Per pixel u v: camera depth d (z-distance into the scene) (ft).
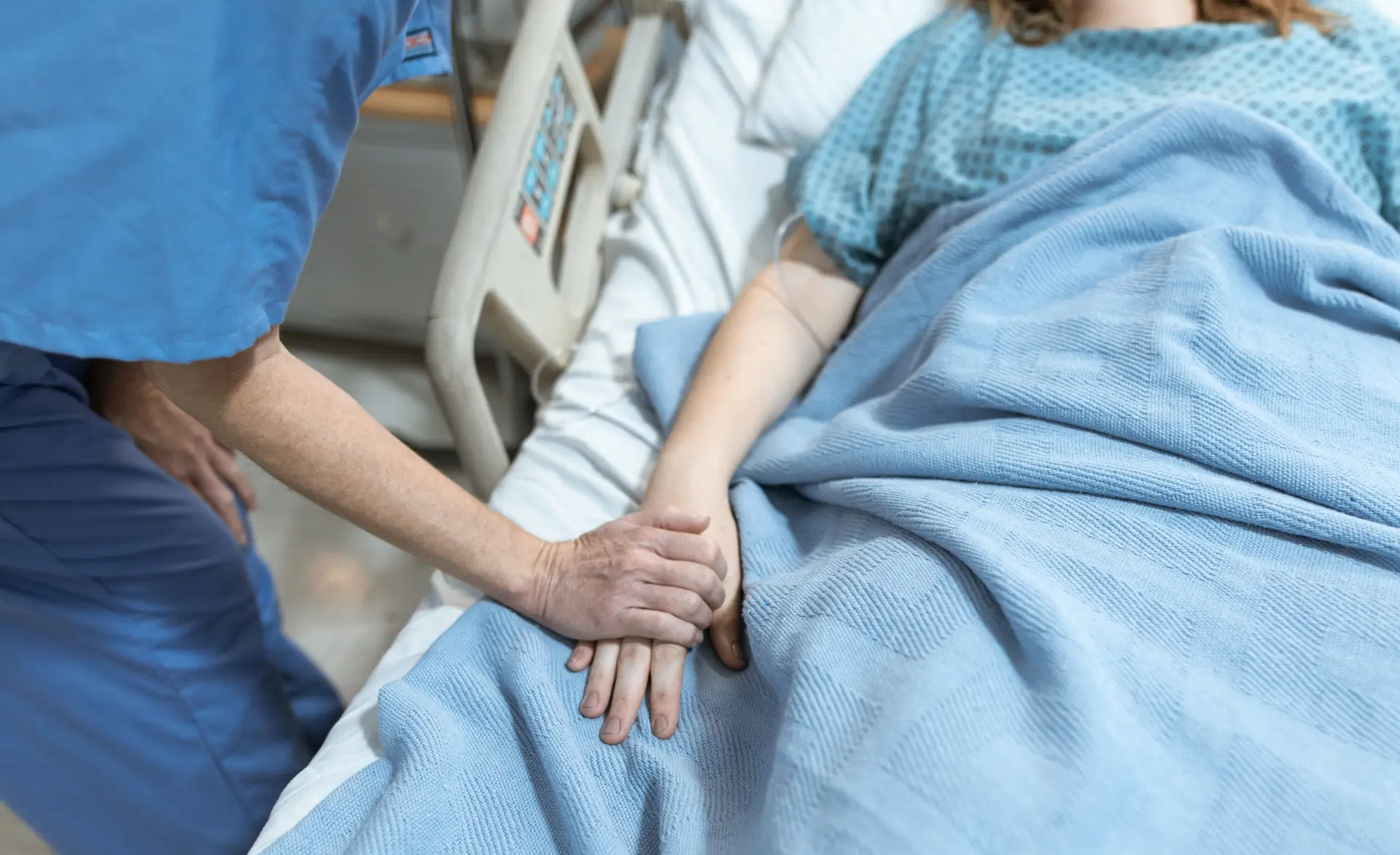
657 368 3.12
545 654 2.27
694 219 3.95
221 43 1.37
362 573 5.32
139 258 1.44
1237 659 1.83
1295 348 2.31
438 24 2.31
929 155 3.19
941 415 2.47
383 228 5.61
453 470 5.79
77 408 2.51
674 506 2.57
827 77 3.93
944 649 1.80
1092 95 3.20
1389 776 1.62
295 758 3.25
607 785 2.07
